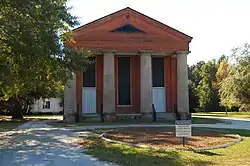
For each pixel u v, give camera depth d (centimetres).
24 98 4019
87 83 3338
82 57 1977
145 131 2017
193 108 7019
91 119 3111
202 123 2838
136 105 3409
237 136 1789
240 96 4203
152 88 3412
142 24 3322
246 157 1224
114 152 1328
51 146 1516
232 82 4225
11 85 1698
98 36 3219
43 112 7062
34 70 1623
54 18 1611
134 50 3272
